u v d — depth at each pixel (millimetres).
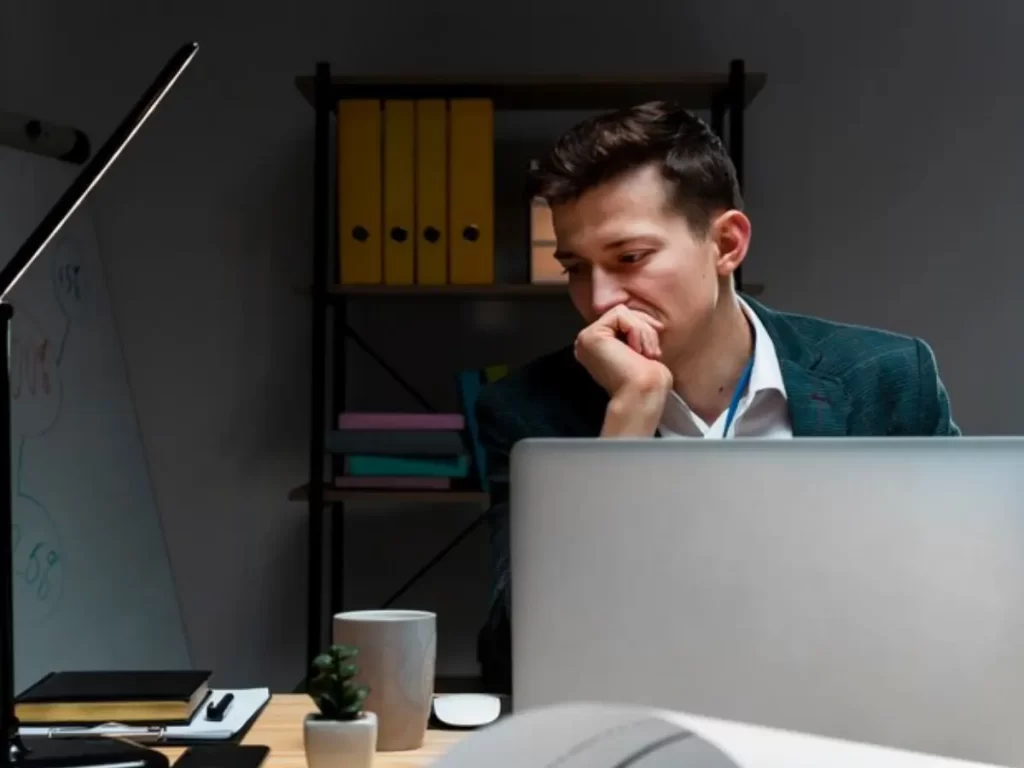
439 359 2793
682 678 800
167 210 2842
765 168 2801
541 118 2764
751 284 2516
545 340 2791
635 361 1394
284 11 2834
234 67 2840
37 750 988
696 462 801
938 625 785
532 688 815
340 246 2473
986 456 786
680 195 1440
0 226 2400
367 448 2457
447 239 2463
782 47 2801
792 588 793
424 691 1064
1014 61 2801
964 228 2801
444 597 2781
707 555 799
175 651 2754
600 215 1442
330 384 2799
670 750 521
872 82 2805
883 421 1524
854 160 2803
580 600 811
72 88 2848
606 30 2805
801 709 791
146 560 2723
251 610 2816
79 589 2486
